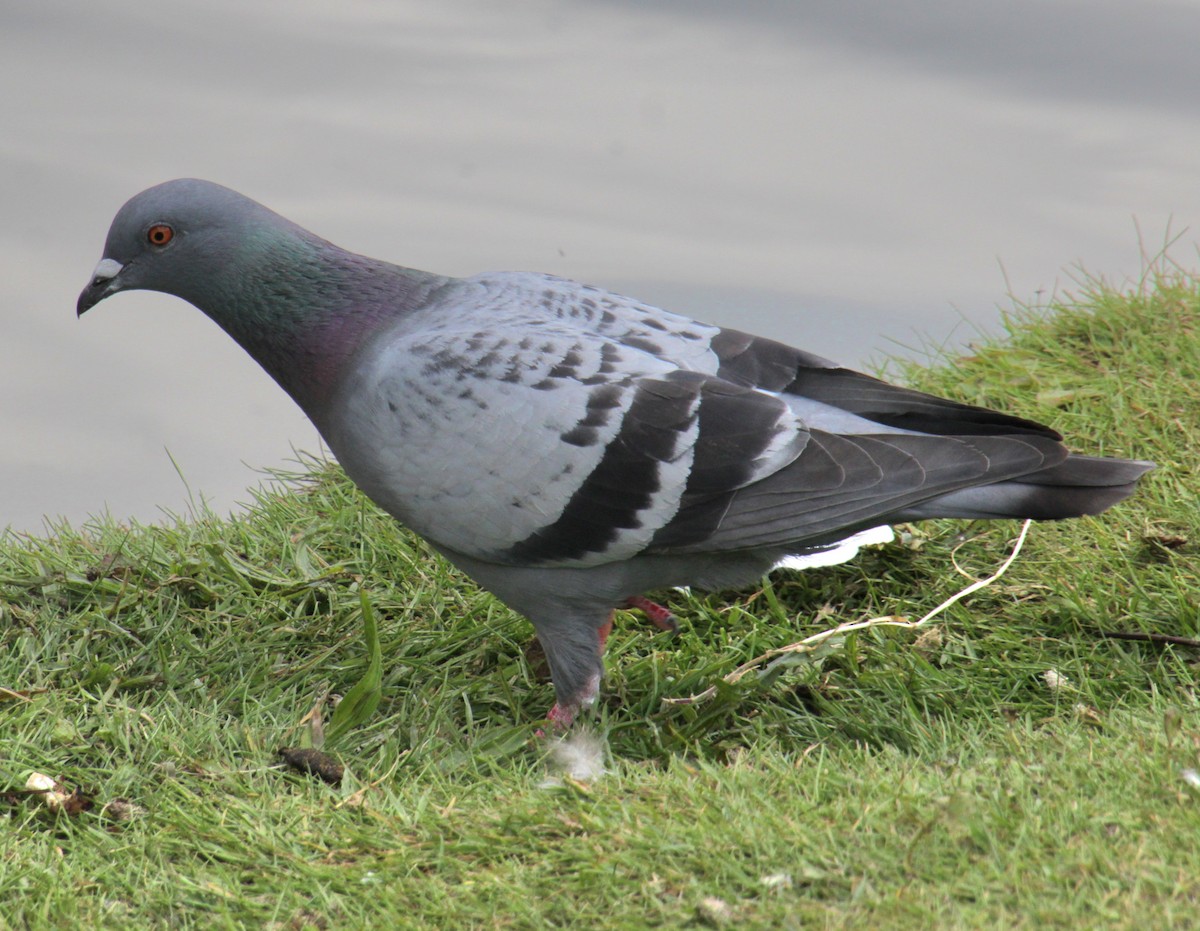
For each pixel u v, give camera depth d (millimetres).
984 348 10641
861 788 5469
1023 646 7305
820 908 4715
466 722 7148
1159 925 4402
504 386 6516
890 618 7488
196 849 5664
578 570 6770
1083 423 9289
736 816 5352
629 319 6969
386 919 4996
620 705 7273
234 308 7164
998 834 5008
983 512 6535
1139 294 10836
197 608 8133
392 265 7223
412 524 6879
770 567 7016
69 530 9109
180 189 7125
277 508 9281
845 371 6969
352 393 6840
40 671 7176
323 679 7445
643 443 6441
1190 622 7238
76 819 6012
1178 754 5488
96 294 7262
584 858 5195
